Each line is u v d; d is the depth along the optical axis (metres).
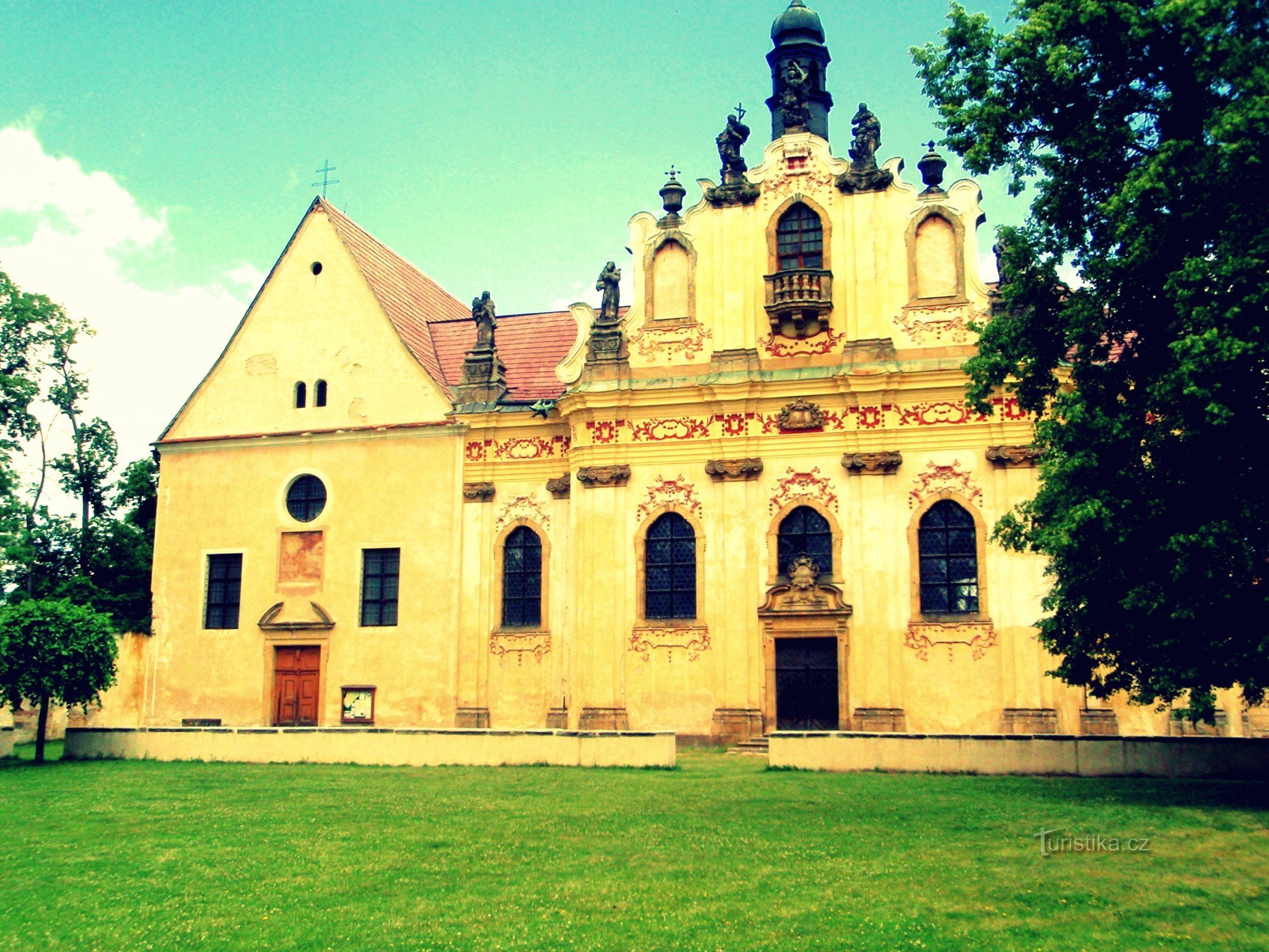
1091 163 22.42
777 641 34.75
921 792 22.56
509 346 43.00
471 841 18.03
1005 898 14.34
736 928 13.30
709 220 37.09
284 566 40.09
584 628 35.62
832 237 35.97
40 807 21.98
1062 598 22.56
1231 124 19.09
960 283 34.88
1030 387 23.91
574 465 36.88
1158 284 21.59
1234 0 19.58
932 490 34.16
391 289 43.75
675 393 36.00
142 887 15.68
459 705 37.47
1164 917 13.51
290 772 27.08
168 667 40.38
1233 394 19.95
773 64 41.75
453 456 39.12
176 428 42.03
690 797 22.14
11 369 42.94
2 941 13.53
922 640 33.53
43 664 30.30
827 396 35.06
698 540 35.47
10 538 39.56
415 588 38.69
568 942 12.95
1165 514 20.98
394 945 12.98
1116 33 21.59
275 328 41.88
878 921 13.45
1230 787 23.05
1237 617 20.75
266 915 14.24
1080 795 21.98
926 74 23.56
